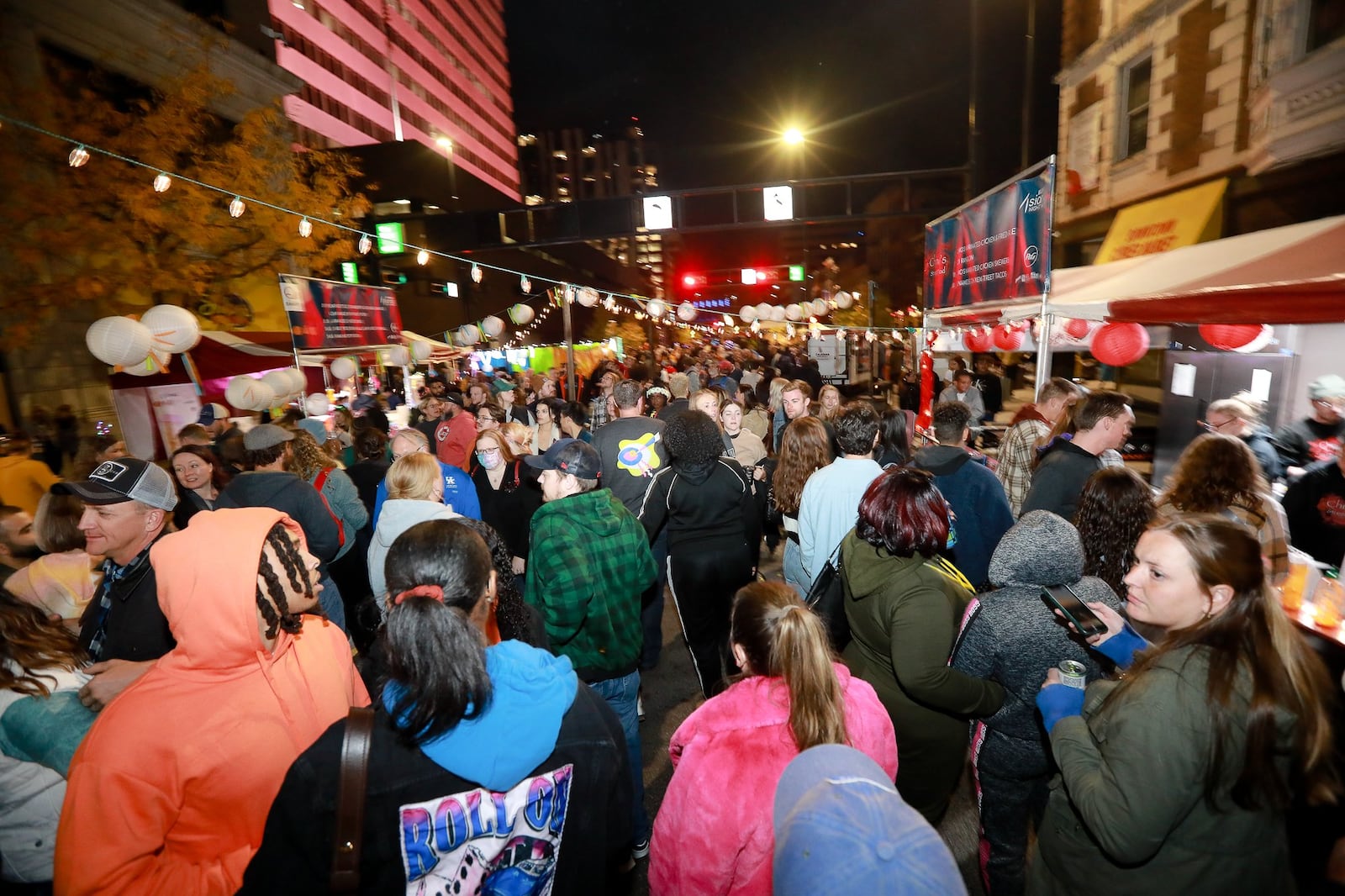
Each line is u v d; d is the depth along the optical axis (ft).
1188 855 4.73
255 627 4.68
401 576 4.37
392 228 60.64
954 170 52.49
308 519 12.51
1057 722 5.64
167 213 41.29
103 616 7.43
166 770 4.31
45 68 41.96
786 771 2.95
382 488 15.16
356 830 3.82
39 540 9.39
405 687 3.95
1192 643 4.82
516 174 313.32
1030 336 22.18
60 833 4.22
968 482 11.93
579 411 19.22
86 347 42.09
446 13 240.94
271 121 53.98
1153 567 5.02
